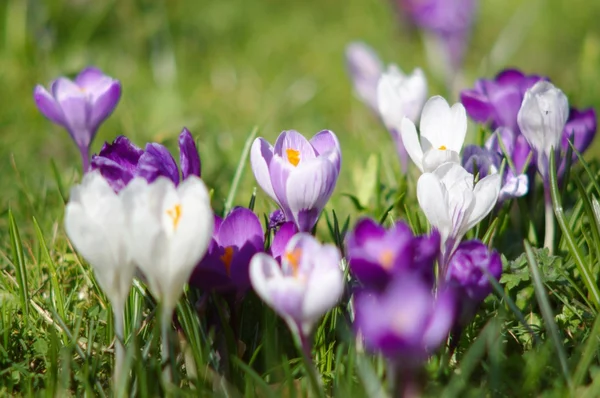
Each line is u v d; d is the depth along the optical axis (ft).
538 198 3.91
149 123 5.07
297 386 3.52
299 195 3.50
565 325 3.65
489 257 3.48
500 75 3.92
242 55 6.88
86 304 3.79
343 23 7.56
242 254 3.45
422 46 7.00
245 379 3.50
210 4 7.82
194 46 6.92
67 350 3.47
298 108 5.76
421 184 3.48
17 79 5.37
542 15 7.33
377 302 3.39
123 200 3.35
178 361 3.57
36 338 3.65
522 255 3.70
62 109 3.89
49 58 5.77
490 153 3.75
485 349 3.56
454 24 5.79
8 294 3.79
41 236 3.73
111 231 3.36
